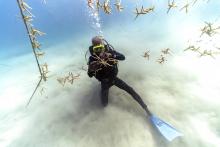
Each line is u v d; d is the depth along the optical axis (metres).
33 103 2.45
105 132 1.86
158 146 1.69
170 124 1.81
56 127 2.04
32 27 1.17
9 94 2.75
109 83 1.87
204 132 1.72
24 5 1.11
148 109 1.88
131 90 1.90
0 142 2.05
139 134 1.79
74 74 2.70
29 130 2.10
